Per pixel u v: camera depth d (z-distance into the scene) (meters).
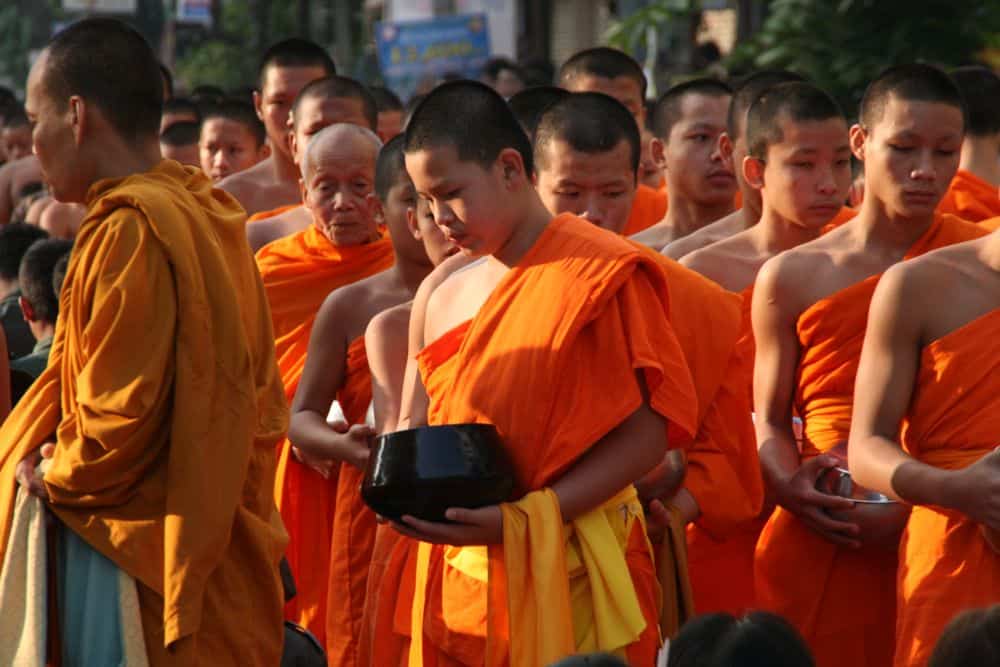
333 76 13.28
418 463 6.96
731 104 11.48
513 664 6.96
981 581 7.35
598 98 9.57
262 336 7.84
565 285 7.08
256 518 7.51
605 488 7.14
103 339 7.06
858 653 8.82
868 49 21.27
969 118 12.29
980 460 7.14
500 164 7.21
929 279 7.64
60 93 7.57
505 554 6.98
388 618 8.38
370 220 11.16
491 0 30.20
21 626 7.29
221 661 7.35
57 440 7.32
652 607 7.52
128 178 7.46
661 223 12.23
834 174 9.82
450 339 7.48
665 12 24.72
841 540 8.56
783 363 9.17
